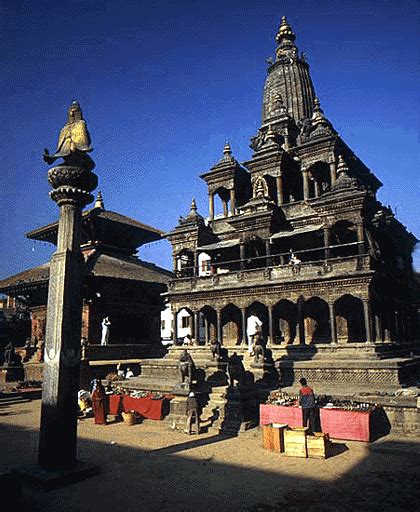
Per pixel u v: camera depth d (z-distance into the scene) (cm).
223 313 4016
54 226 5441
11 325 6481
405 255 4125
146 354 5025
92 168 1592
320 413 1995
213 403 2483
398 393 2188
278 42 5472
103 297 4809
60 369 1367
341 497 1223
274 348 3231
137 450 1836
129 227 5653
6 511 1046
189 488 1309
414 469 1491
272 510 1132
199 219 4272
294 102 5047
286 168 4344
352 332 3306
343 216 3222
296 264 3225
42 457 1358
